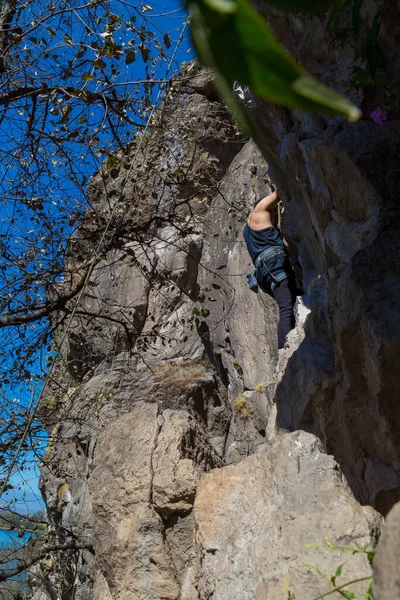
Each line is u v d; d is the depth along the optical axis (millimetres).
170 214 6926
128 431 4586
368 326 3383
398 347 3203
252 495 2707
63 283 6742
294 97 352
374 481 3684
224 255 9273
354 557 2154
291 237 6512
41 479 9359
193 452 4520
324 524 2318
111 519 4266
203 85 9656
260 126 5820
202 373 9430
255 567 2352
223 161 9977
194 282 9836
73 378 9945
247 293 8594
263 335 8258
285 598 2189
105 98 5781
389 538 1122
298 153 4910
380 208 4016
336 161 4215
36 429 6309
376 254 3645
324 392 4004
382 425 3535
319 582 2148
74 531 7160
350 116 355
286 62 349
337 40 4703
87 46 5473
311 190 4852
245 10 350
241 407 8398
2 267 6223
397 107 4281
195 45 360
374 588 1113
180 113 8297
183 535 4094
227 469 2883
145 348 7449
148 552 4035
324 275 4762
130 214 6805
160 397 9156
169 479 4195
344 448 3992
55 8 5773
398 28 4184
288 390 4453
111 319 7266
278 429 4484
